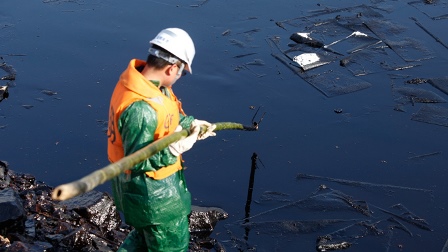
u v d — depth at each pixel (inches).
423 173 300.5
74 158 307.0
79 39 407.2
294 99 353.1
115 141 157.5
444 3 458.9
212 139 315.6
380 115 341.7
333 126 331.3
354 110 345.7
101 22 425.1
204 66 378.9
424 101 354.6
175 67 156.0
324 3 460.1
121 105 151.6
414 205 281.6
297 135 323.0
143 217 162.9
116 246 228.7
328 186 290.8
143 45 402.0
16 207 217.6
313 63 385.4
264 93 357.4
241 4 452.8
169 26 421.7
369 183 293.3
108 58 388.8
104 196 253.8
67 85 363.6
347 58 393.7
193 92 354.3
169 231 167.0
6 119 334.3
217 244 254.1
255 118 335.3
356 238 261.9
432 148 318.0
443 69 386.3
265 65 383.9
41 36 410.6
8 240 209.8
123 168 120.8
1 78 367.9
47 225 231.8
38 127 329.1
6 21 426.6
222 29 420.8
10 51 394.6
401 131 329.7
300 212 275.3
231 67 379.6
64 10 440.5
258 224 267.4
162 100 153.4
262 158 305.3
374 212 276.8
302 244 259.3
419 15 443.8
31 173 295.4
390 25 431.2
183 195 168.2
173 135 141.7
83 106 346.3
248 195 283.0
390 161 307.7
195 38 408.8
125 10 439.2
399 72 383.2
